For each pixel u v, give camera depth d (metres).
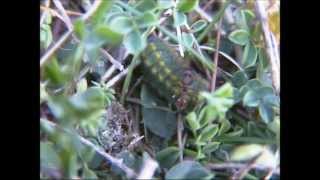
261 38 0.22
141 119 0.22
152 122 0.21
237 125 0.22
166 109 0.21
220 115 0.20
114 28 0.19
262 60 0.22
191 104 0.21
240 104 0.22
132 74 0.22
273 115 0.20
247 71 0.22
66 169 0.17
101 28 0.18
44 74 0.19
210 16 0.24
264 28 0.22
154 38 0.22
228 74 0.22
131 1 0.21
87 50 0.18
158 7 0.21
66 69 0.19
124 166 0.19
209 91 0.22
